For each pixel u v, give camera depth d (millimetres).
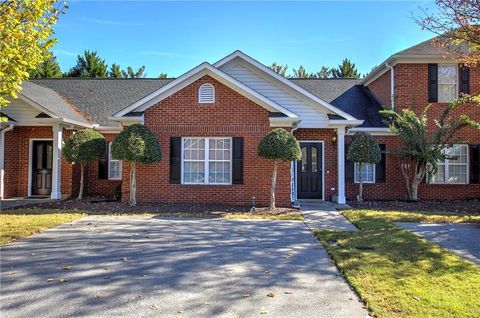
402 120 14641
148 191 13188
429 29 12031
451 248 7227
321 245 7441
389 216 10812
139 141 11766
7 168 15141
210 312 4223
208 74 13125
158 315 4129
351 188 16031
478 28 11289
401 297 4590
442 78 16234
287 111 12805
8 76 8453
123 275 5488
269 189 12969
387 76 17219
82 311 4215
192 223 9703
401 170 15969
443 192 16031
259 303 4492
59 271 5641
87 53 39781
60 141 15008
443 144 14641
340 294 4797
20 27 8344
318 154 15289
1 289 4875
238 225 9500
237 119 13102
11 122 14531
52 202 13648
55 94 18719
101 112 17766
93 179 16766
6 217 10172
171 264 6062
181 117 13195
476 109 16016
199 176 13242
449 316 4051
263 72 14703
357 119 15234
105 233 8367
